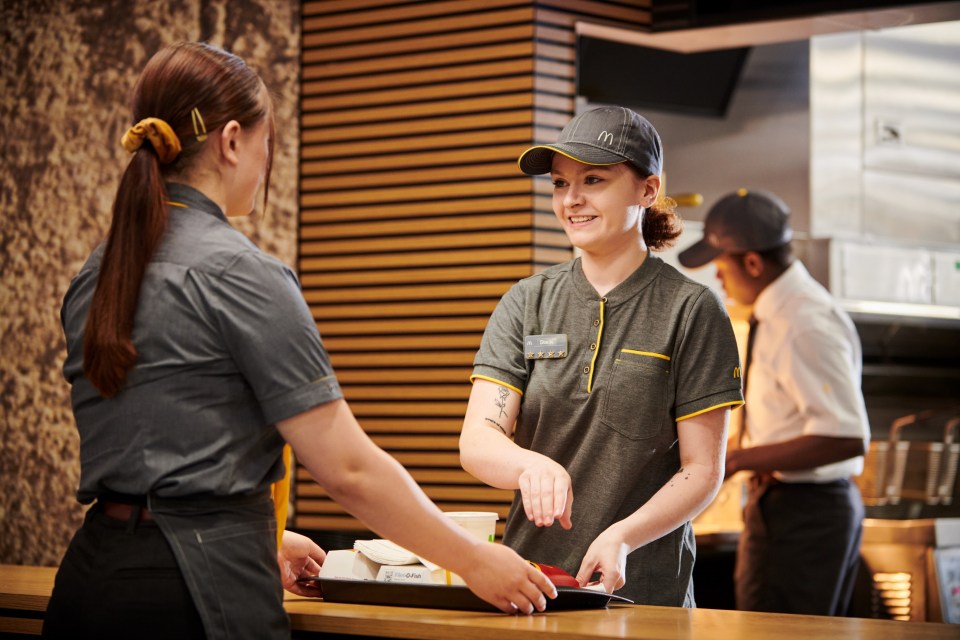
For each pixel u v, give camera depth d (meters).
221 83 1.78
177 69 1.78
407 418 4.44
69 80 4.94
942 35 5.94
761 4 4.47
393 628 1.73
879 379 6.18
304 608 1.90
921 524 4.73
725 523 4.79
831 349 3.97
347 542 2.57
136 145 1.76
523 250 4.27
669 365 2.27
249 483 1.71
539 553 2.33
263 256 1.74
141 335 1.68
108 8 4.89
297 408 1.67
